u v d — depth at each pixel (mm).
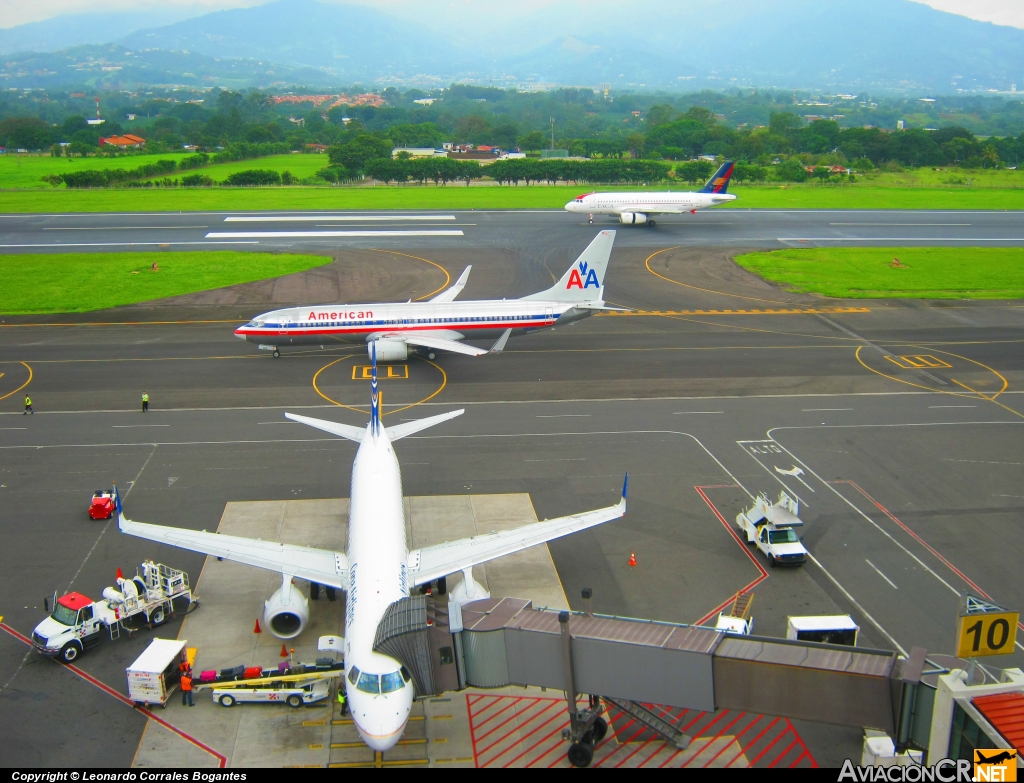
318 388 76750
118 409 71000
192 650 38375
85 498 55219
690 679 31172
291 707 36219
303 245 142875
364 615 33844
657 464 61688
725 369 83312
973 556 49594
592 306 86188
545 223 167500
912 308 106500
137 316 100250
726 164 165625
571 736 33469
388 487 43469
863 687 29172
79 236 149125
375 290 112812
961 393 77062
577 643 32000
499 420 69750
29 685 37406
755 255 137125
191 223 164750
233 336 92750
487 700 36938
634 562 48438
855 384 79188
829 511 54906
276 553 41531
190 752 33500
